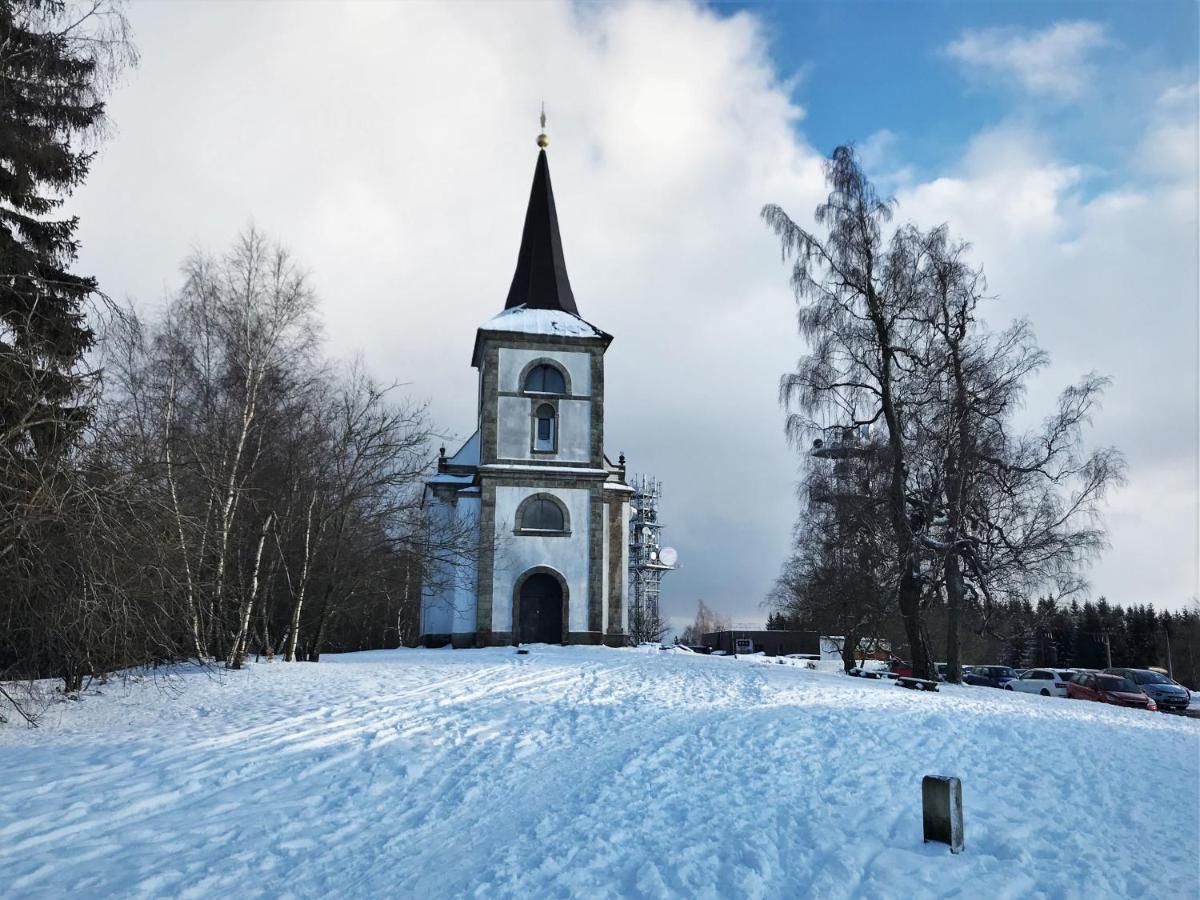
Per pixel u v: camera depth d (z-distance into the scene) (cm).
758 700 1775
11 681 1452
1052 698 2331
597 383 4141
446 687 1933
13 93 1362
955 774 1081
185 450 2017
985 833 813
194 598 1562
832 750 1212
